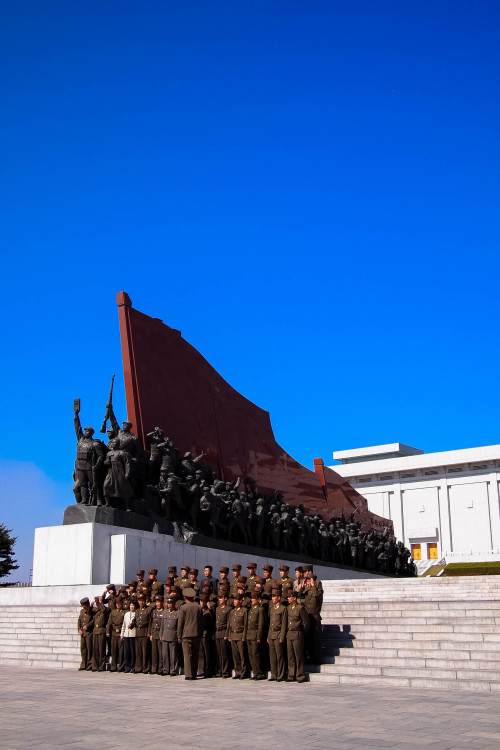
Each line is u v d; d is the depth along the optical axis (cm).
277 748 754
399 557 5056
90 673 1523
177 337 3091
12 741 802
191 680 1378
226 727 875
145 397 2803
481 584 2605
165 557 2383
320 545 3734
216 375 3334
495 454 8294
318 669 1401
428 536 8550
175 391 2986
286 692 1186
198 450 3050
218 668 1439
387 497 8988
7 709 1023
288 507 3466
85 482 2384
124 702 1082
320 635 1435
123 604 1577
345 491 4681
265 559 3027
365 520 4922
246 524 2998
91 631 1577
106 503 2358
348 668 1370
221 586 1481
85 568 2169
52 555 2244
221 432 3253
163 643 1466
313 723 893
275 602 1378
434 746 745
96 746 772
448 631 1461
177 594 1483
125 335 2809
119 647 1554
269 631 1379
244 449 3425
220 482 2952
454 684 1211
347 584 2772
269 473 3631
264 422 3697
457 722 885
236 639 1396
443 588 2611
